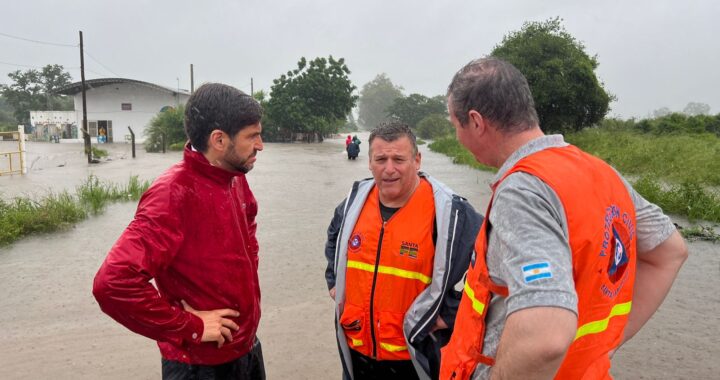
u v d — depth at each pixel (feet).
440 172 56.49
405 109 289.33
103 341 13.62
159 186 6.34
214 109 6.35
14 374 11.82
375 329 8.28
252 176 52.34
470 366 4.93
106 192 36.86
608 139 72.90
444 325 8.00
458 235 7.83
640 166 49.90
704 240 23.61
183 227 6.41
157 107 142.61
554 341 3.77
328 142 148.46
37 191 40.96
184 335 6.34
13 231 25.09
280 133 146.10
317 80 144.87
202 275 6.68
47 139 150.61
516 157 4.78
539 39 81.76
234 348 7.04
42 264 20.68
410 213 8.23
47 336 13.93
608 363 5.04
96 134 142.72
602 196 4.61
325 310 15.74
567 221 4.29
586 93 80.18
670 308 15.52
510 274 4.14
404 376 8.44
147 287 6.03
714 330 13.91
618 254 4.68
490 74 4.84
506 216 4.36
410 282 8.08
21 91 242.99
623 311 4.99
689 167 45.29
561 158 4.65
